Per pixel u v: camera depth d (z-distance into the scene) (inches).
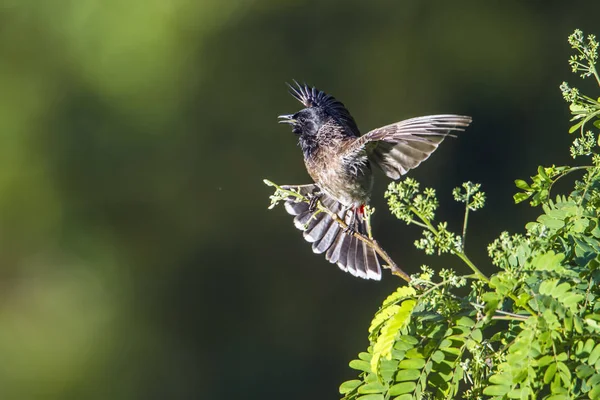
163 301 828.6
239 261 829.2
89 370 808.9
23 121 875.4
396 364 156.6
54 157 871.7
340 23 900.6
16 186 863.1
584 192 166.7
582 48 175.8
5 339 827.4
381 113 899.4
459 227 784.3
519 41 906.7
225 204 848.9
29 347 826.2
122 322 824.3
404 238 754.2
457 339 156.2
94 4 887.7
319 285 800.9
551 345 144.3
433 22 914.1
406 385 154.7
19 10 896.9
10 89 884.0
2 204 856.3
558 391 140.9
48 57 892.6
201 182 855.7
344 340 783.1
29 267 852.0
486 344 157.8
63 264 852.0
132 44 881.5
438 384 156.8
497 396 145.9
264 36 891.4
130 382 808.9
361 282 787.4
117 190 860.6
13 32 894.4
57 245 857.5
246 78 880.9
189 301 828.0
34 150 873.5
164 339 815.7
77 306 837.2
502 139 879.7
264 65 885.8
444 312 160.4
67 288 846.5
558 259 153.2
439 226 159.3
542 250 160.6
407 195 161.2
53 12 897.5
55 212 858.8
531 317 145.9
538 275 151.9
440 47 911.7
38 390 808.9
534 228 165.2
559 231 163.3
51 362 816.3
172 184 858.1
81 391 802.8
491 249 163.8
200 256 832.9
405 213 160.7
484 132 882.8
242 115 871.1
